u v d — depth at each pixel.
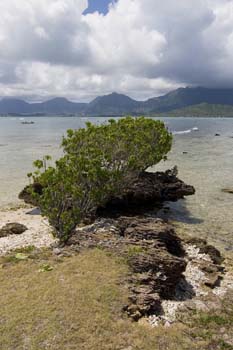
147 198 25.94
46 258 15.38
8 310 11.22
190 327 11.39
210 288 14.55
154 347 10.10
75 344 9.89
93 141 22.66
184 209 27.61
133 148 23.72
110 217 24.17
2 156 58.94
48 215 17.58
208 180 39.19
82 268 13.98
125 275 13.46
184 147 77.38
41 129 160.00
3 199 30.14
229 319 11.98
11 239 19.73
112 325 10.71
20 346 9.75
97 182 19.64
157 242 16.67
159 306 12.41
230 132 137.38
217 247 19.92
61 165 18.80
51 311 11.15
